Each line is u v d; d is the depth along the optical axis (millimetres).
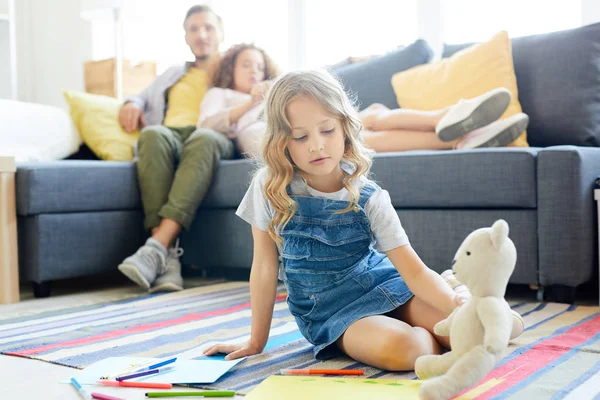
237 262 2436
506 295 1964
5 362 1270
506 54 2271
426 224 1972
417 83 2422
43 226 2217
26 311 1930
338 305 1223
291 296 1283
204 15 3043
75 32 4164
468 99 2254
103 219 2412
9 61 4098
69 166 2299
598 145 2189
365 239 1222
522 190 1807
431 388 792
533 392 954
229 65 2865
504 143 2070
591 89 2188
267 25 3521
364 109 2582
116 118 2889
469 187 1879
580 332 1389
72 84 4203
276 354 1257
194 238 2559
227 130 2680
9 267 2123
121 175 2467
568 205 1748
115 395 988
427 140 2219
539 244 1797
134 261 2238
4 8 4082
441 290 1120
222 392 983
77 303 2061
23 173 2178
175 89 2959
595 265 1825
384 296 1190
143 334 1508
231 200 2418
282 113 1110
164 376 1083
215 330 1536
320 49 3305
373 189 1214
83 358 1275
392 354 1079
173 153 2539
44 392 1043
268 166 1178
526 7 2715
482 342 825
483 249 840
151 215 2459
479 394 946
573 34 2252
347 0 3207
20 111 2715
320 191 1216
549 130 2234
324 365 1158
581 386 981
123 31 3873
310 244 1210
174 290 2273
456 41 2908
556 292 1804
